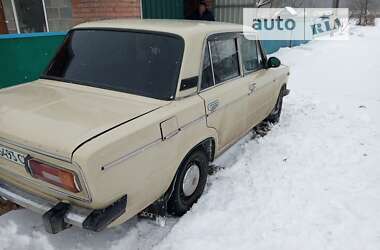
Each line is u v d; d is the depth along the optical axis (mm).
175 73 2852
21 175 2412
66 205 2281
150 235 2945
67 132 2182
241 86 3756
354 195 3441
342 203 3297
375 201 3336
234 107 3660
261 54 4492
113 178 2197
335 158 4309
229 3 11031
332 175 3869
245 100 3908
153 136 2461
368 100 7238
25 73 5277
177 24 3344
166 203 3000
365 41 17734
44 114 2436
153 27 3160
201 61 3084
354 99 7312
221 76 3477
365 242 2785
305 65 11625
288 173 3906
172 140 2662
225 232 2912
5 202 3291
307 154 4418
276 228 2949
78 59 3262
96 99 2752
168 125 2592
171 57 2918
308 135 5090
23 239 2805
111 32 3273
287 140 4898
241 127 4086
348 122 5711
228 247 2732
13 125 2328
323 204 3281
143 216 3133
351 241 2795
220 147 3658
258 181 3738
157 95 2797
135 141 2309
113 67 3061
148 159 2461
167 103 2730
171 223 3109
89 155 2006
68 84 3096
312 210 3188
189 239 2812
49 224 2225
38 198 2475
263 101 4625
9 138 2275
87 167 2010
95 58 3189
